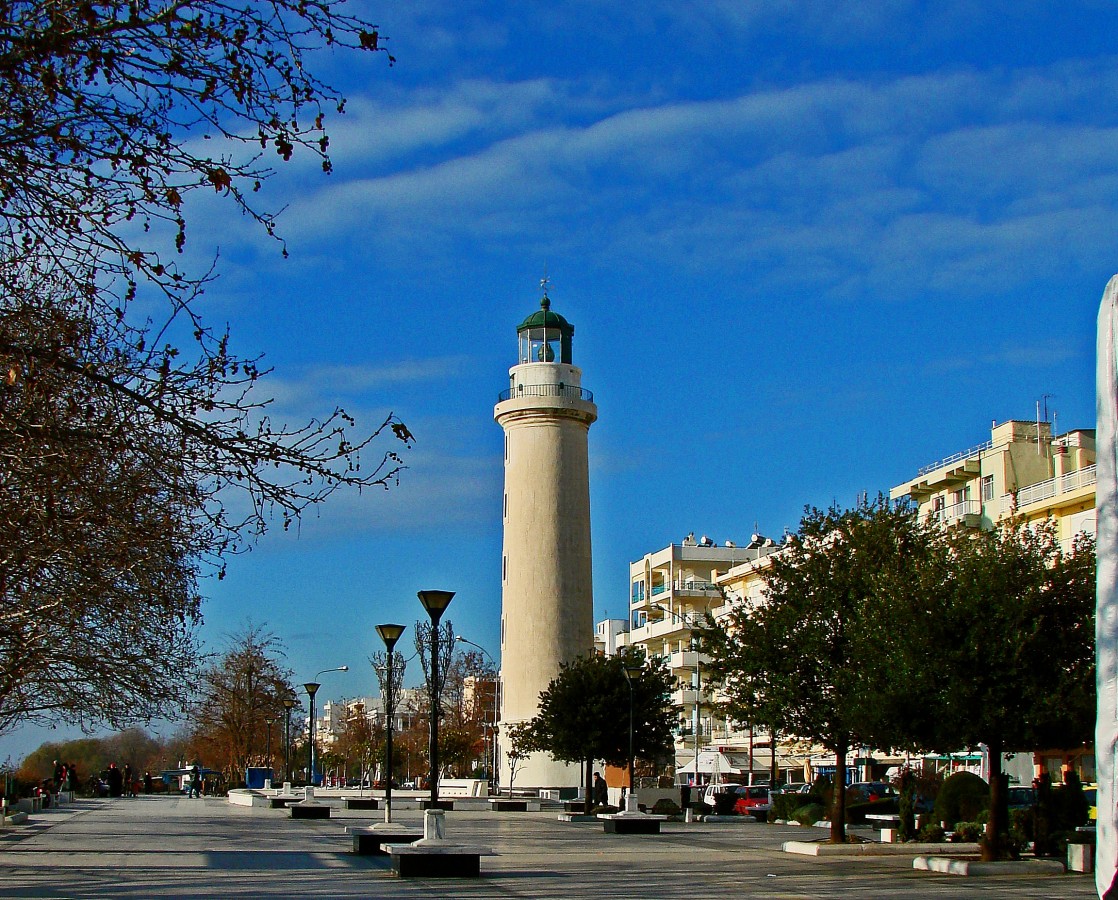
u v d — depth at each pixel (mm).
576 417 65125
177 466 11547
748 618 29609
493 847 29062
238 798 54031
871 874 21844
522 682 63000
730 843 30844
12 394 10891
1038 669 21922
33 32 9172
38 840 28703
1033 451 54062
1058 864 22156
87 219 10000
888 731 23391
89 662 22672
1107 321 4766
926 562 24609
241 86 9641
